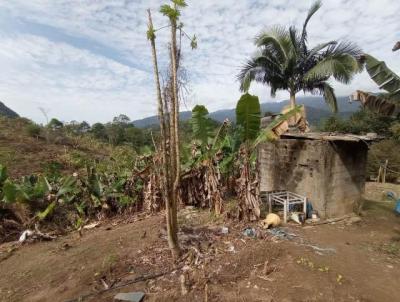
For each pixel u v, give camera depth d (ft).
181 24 14.83
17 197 27.22
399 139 60.29
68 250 20.43
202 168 27.43
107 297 13.98
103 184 31.81
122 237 21.16
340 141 24.85
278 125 22.24
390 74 19.85
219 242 18.78
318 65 36.86
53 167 43.91
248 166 22.33
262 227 21.22
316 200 24.88
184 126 30.01
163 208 28.73
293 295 12.83
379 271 15.60
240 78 45.96
